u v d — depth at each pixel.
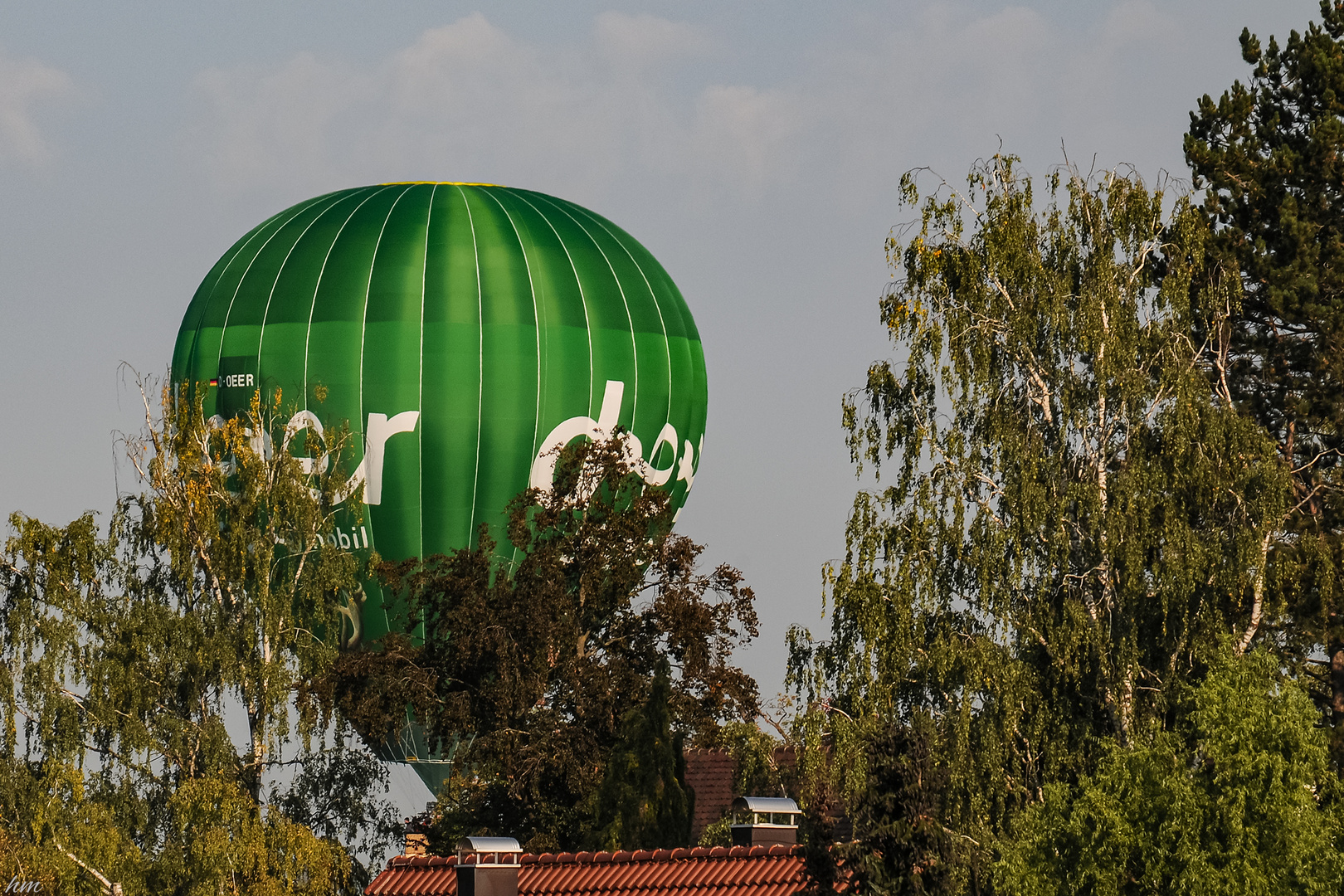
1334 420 161.25
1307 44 173.50
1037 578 143.50
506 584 183.25
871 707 138.12
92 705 180.25
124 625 183.38
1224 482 138.38
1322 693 156.62
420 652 183.25
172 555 188.12
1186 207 147.50
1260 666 109.62
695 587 183.50
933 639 143.50
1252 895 100.75
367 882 186.00
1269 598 139.75
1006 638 140.25
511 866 103.62
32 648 180.50
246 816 168.88
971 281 146.12
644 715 156.12
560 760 169.75
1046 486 142.88
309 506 192.25
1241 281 151.38
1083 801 106.31
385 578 189.75
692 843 181.25
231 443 195.88
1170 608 138.00
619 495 190.25
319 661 187.25
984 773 134.50
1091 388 144.75
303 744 180.50
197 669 184.38
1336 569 148.00
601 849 151.88
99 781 180.12
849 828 127.00
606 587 180.62
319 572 190.50
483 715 179.38
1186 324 145.25
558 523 188.38
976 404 146.00
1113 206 147.00
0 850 164.62
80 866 167.00
